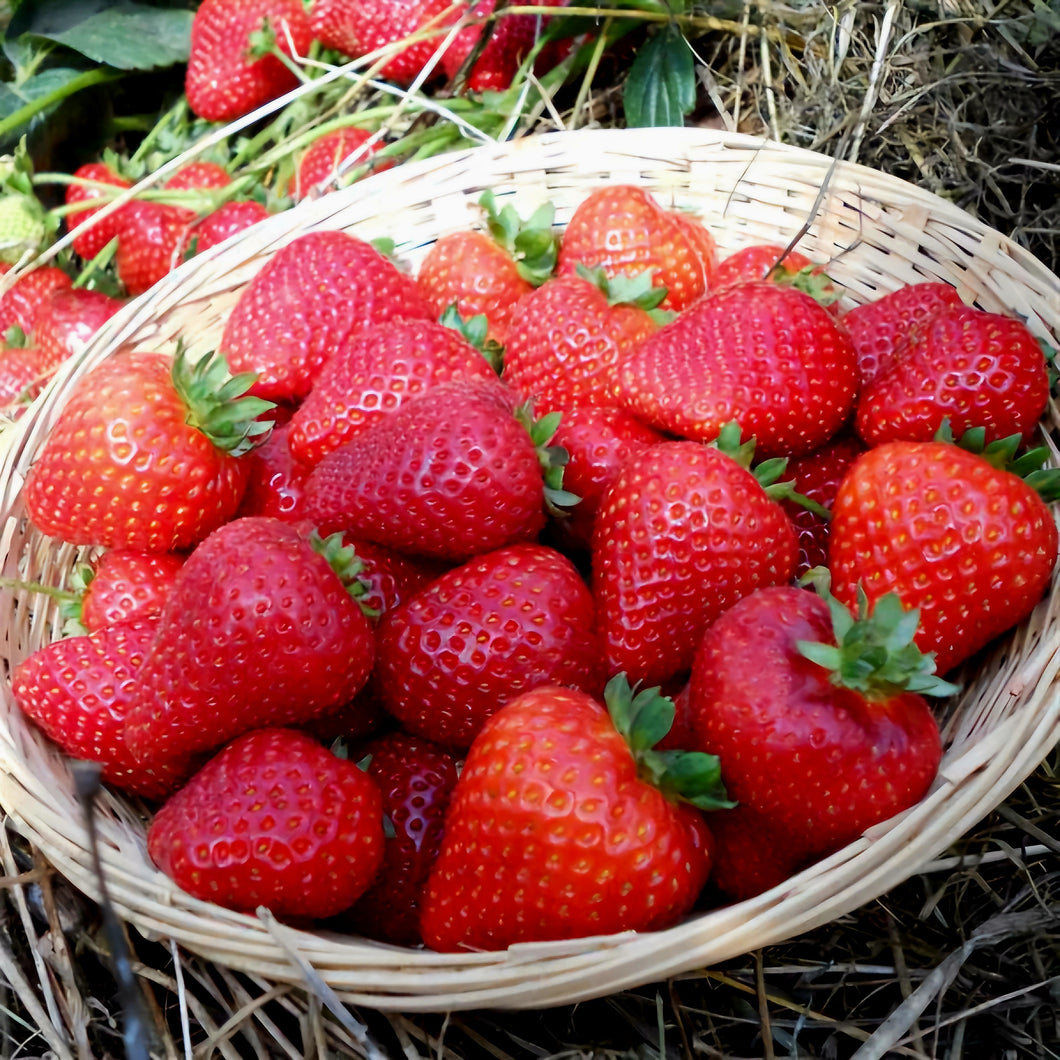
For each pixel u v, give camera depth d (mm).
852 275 324
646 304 305
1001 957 260
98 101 470
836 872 217
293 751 238
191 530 284
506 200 343
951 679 271
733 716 228
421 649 256
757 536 252
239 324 313
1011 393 273
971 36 353
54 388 310
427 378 284
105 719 260
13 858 273
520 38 392
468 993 215
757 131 381
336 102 427
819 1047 255
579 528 291
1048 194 348
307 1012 235
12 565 293
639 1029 249
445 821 254
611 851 215
